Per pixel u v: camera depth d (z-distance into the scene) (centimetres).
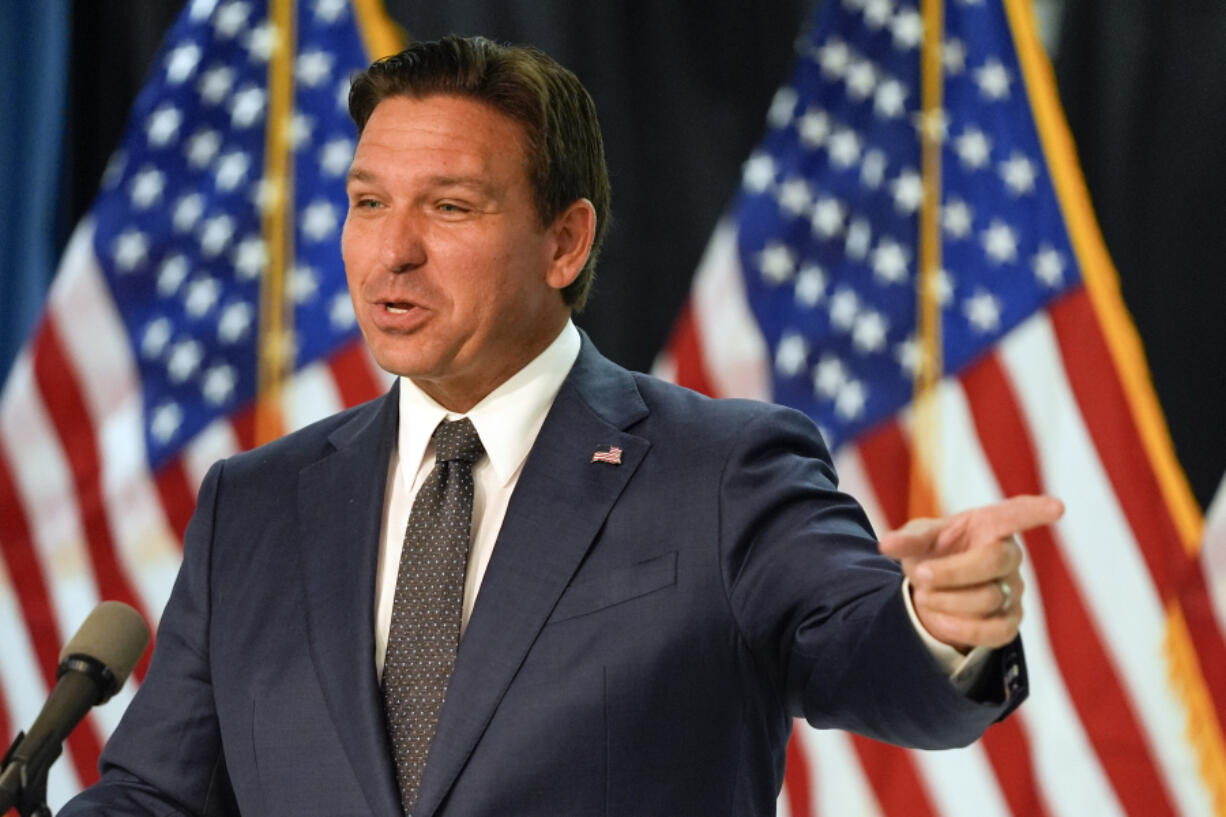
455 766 515
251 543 597
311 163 1468
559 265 595
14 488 1423
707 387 1424
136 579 1420
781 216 1448
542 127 574
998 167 1461
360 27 1477
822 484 567
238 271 1454
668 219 1452
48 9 1448
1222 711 1401
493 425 583
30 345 1429
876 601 494
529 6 1447
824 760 1427
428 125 560
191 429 1432
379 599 567
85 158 1484
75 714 552
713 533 545
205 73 1473
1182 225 1444
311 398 1442
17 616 1411
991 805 1411
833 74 1469
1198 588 1412
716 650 534
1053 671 1418
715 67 1466
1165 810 1396
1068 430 1432
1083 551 1425
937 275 1449
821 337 1437
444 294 555
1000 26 1480
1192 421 1432
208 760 586
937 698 457
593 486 560
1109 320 1438
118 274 1442
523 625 532
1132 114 1454
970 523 425
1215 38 1446
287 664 557
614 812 514
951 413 1434
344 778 529
